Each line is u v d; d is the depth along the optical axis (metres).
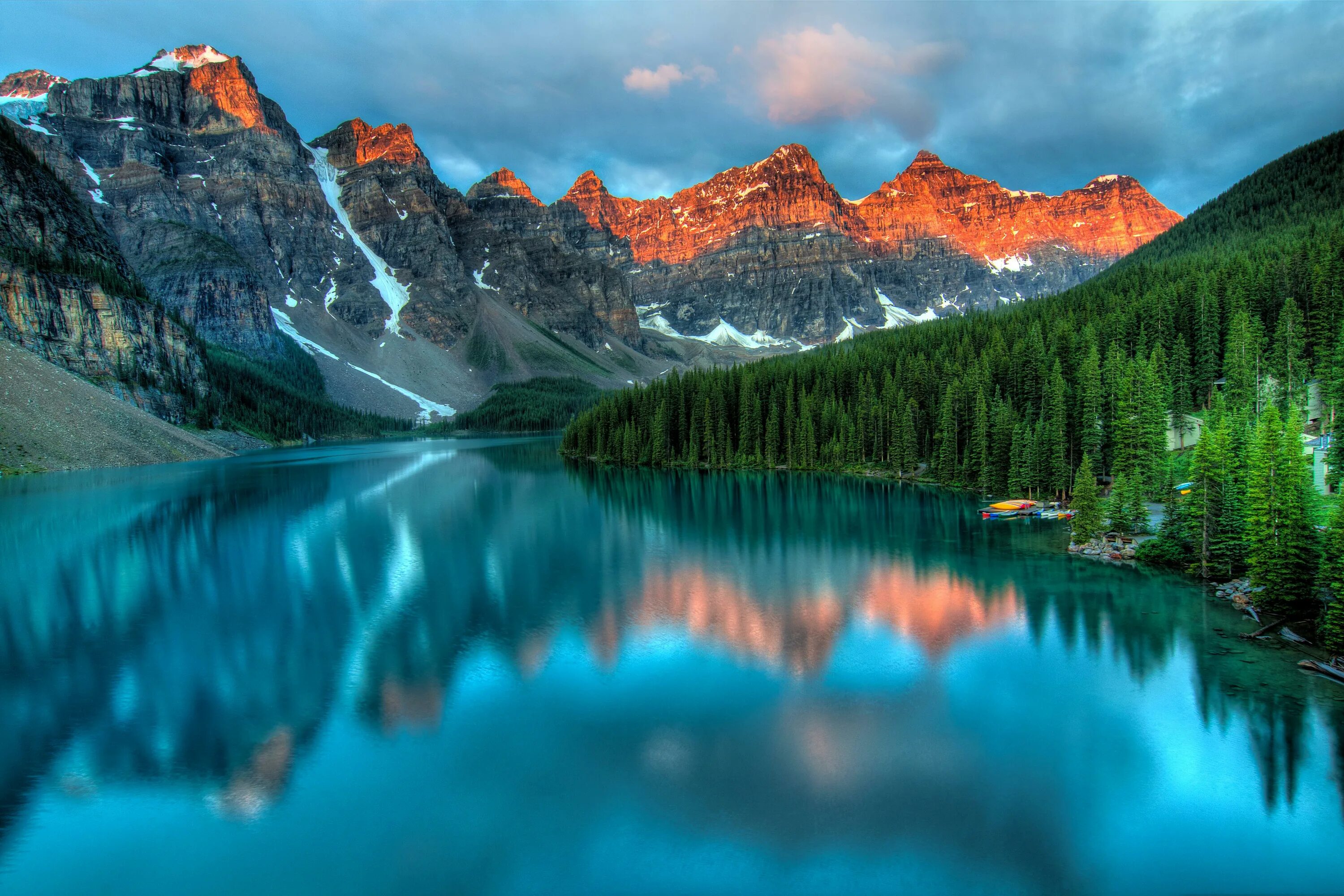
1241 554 54.50
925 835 25.81
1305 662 38.94
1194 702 35.06
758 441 146.25
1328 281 94.75
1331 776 28.89
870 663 41.12
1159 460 79.44
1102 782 28.84
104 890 24.19
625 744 32.62
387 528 86.00
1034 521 82.25
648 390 177.88
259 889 24.06
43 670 42.56
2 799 29.27
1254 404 89.25
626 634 46.88
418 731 34.25
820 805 27.72
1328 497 53.38
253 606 54.53
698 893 23.31
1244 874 23.72
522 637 46.84
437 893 23.66
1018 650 42.41
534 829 26.73
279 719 35.88
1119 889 23.11
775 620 49.09
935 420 123.69
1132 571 59.09
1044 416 97.06
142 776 30.86
